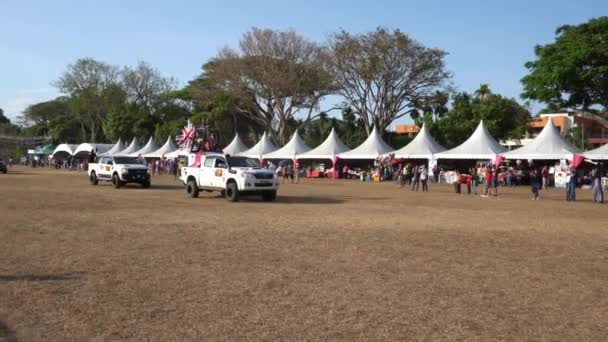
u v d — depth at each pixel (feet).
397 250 35.01
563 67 128.67
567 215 59.52
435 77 202.59
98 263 29.94
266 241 38.17
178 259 31.30
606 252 35.19
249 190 71.97
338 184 130.82
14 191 87.30
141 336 18.28
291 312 21.12
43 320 19.86
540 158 134.41
